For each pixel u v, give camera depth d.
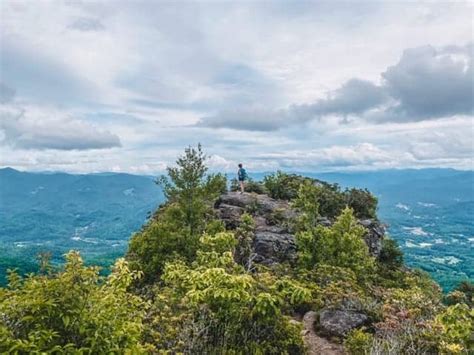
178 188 17.80
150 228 16.50
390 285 18.03
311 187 23.72
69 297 5.36
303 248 16.34
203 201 18.83
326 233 16.34
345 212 17.17
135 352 5.49
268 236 18.56
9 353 4.72
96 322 5.34
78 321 5.29
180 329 8.09
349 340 9.77
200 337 8.15
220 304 8.33
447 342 8.43
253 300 8.38
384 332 9.57
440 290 19.83
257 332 8.64
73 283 5.53
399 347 8.59
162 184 17.86
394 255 23.53
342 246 16.08
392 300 11.68
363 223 23.83
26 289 5.52
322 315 11.39
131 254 16.06
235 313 8.30
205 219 18.77
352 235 16.36
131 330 5.61
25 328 5.24
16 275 5.96
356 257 15.89
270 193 27.52
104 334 5.34
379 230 24.34
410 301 11.56
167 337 7.86
